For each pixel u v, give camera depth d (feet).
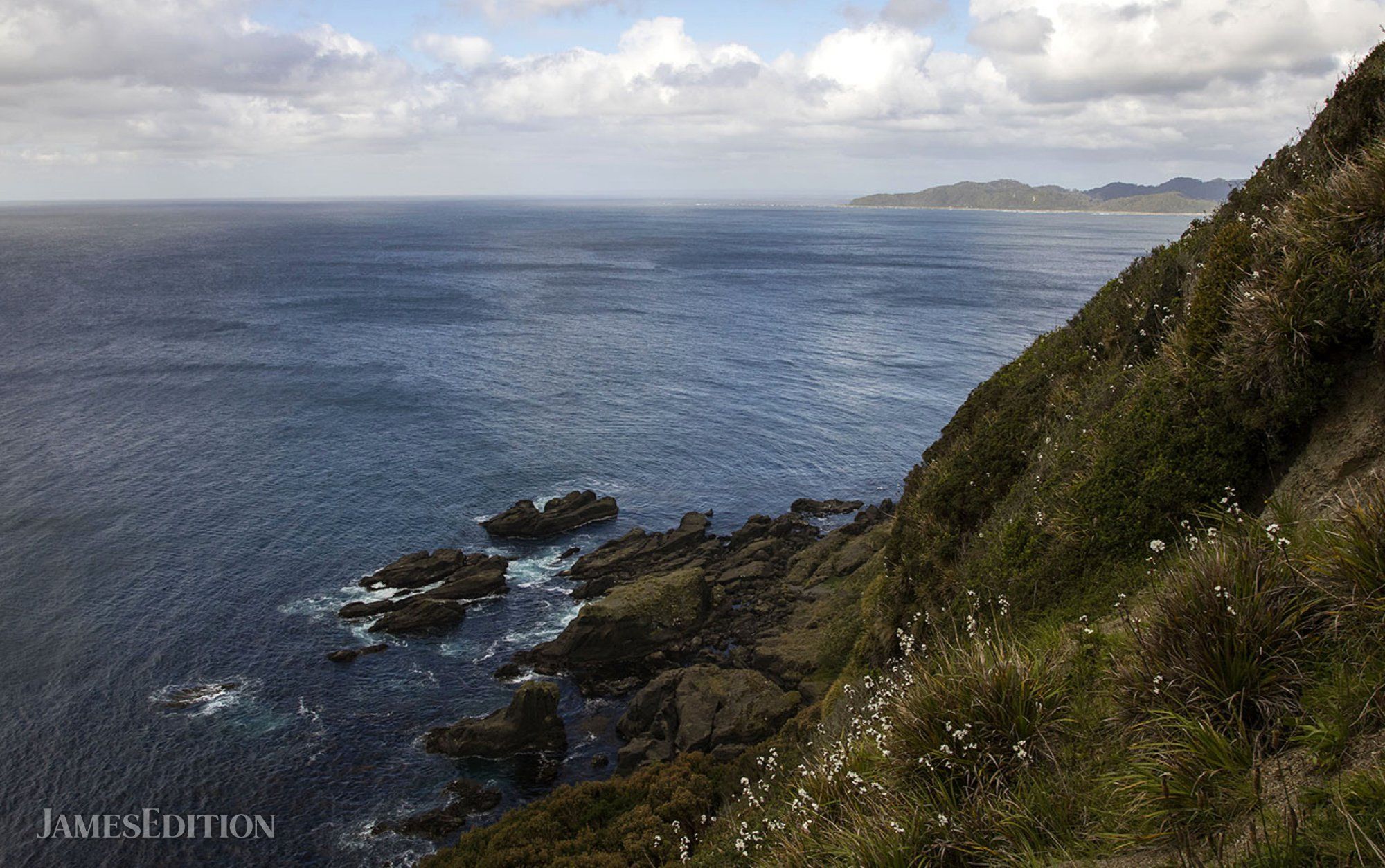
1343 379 26.55
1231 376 30.17
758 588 152.15
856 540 161.27
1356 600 18.30
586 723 117.19
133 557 164.66
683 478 215.92
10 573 157.28
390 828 96.78
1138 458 33.65
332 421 257.55
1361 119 37.27
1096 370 50.19
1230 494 27.32
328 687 124.16
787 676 118.11
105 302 498.69
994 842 19.92
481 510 192.75
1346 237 26.94
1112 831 17.99
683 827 62.54
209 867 91.30
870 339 399.24
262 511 188.75
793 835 26.53
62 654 131.54
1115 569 31.76
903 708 25.09
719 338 404.57
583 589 153.69
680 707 110.93
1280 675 18.37
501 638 139.13
